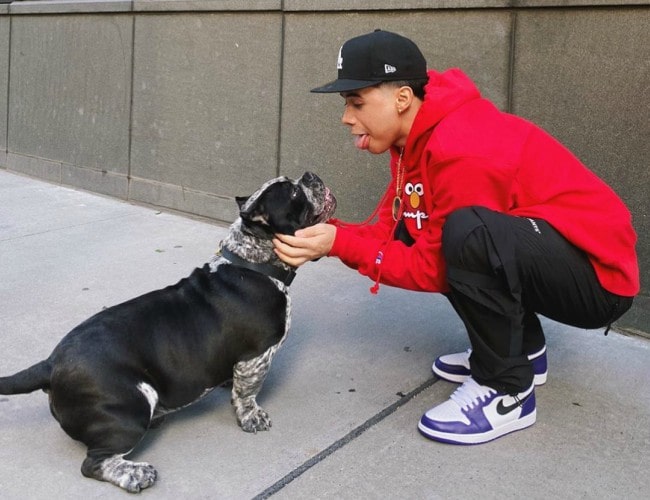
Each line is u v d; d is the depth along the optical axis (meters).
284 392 3.09
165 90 5.76
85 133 6.51
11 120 7.29
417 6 4.26
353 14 4.59
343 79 2.68
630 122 3.61
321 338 3.60
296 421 2.87
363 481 2.51
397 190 3.00
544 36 3.83
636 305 3.67
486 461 2.62
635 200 3.65
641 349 3.52
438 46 4.25
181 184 5.81
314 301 4.05
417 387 3.14
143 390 2.46
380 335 3.64
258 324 2.66
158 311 2.61
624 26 3.56
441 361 3.20
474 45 4.10
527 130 2.66
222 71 5.36
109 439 2.41
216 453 2.65
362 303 4.03
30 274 4.39
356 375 3.24
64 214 5.79
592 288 2.63
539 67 3.88
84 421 2.41
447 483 2.50
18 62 7.06
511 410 2.76
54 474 2.50
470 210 2.54
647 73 3.53
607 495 2.44
